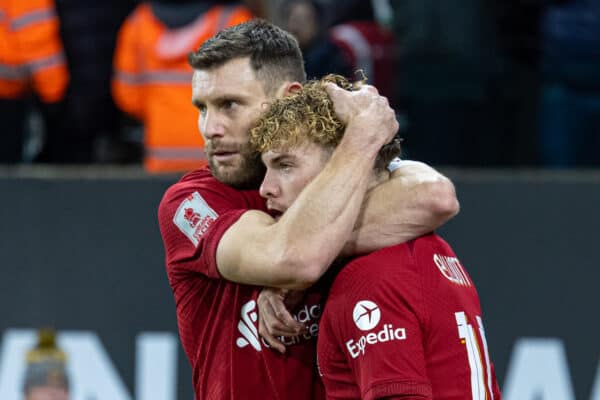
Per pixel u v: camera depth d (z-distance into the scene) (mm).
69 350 20562
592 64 22953
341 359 11438
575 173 21797
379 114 11594
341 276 11414
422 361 11047
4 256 20703
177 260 12523
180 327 13141
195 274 12562
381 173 11969
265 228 11633
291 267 11289
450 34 22859
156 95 22750
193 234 12305
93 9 23312
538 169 23234
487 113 23141
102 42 23391
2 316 20609
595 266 20734
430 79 23016
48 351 20484
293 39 12672
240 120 12266
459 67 22953
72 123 23844
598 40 22859
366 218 11617
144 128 23656
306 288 11922
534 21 23078
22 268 20688
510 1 22859
